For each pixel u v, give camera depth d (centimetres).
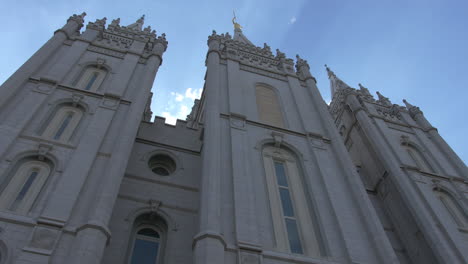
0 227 1275
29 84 1994
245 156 1847
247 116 2212
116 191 1485
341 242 1600
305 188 1853
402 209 2291
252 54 3070
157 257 1677
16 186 1491
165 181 2017
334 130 2256
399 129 2944
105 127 1839
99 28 2773
